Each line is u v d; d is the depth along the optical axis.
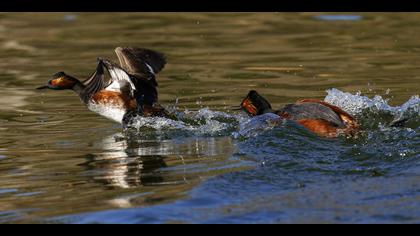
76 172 11.04
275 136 12.29
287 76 17.44
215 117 14.07
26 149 12.48
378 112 13.80
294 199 9.49
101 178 10.70
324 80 16.88
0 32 23.03
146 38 21.89
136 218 9.02
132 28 23.33
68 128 13.90
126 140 12.89
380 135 12.16
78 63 19.06
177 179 10.47
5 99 16.16
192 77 17.58
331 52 19.77
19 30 23.27
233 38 21.78
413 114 13.30
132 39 21.73
